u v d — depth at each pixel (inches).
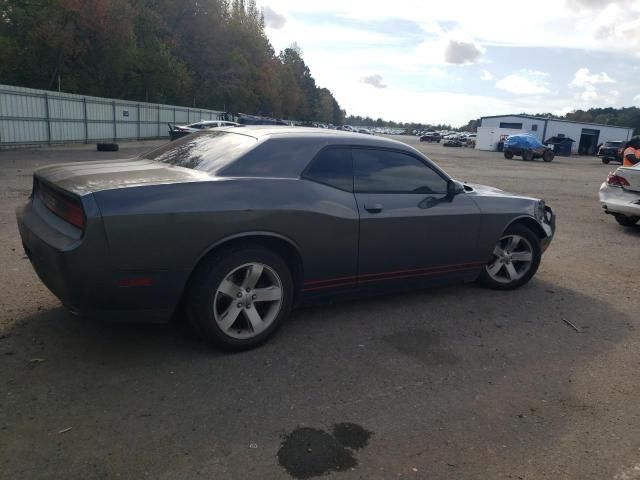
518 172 939.3
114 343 147.8
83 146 1034.1
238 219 137.7
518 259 214.7
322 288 162.2
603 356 157.8
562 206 494.3
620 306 204.4
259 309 153.3
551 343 165.6
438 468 102.9
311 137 161.0
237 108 2655.0
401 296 202.2
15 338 146.9
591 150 2370.8
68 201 129.3
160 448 104.0
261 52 3043.8
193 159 156.5
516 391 134.3
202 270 136.9
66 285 124.0
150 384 127.6
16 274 201.8
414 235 175.8
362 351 152.4
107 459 99.9
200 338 148.6
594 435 116.3
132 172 145.0
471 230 191.9
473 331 171.8
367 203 163.9
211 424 112.8
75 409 115.3
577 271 255.3
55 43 1337.4
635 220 388.8
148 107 1439.5
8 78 1362.0
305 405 122.4
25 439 104.2
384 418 119.0
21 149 900.6
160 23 1969.7
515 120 2395.4
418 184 180.9
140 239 125.6
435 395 130.3
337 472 100.0
